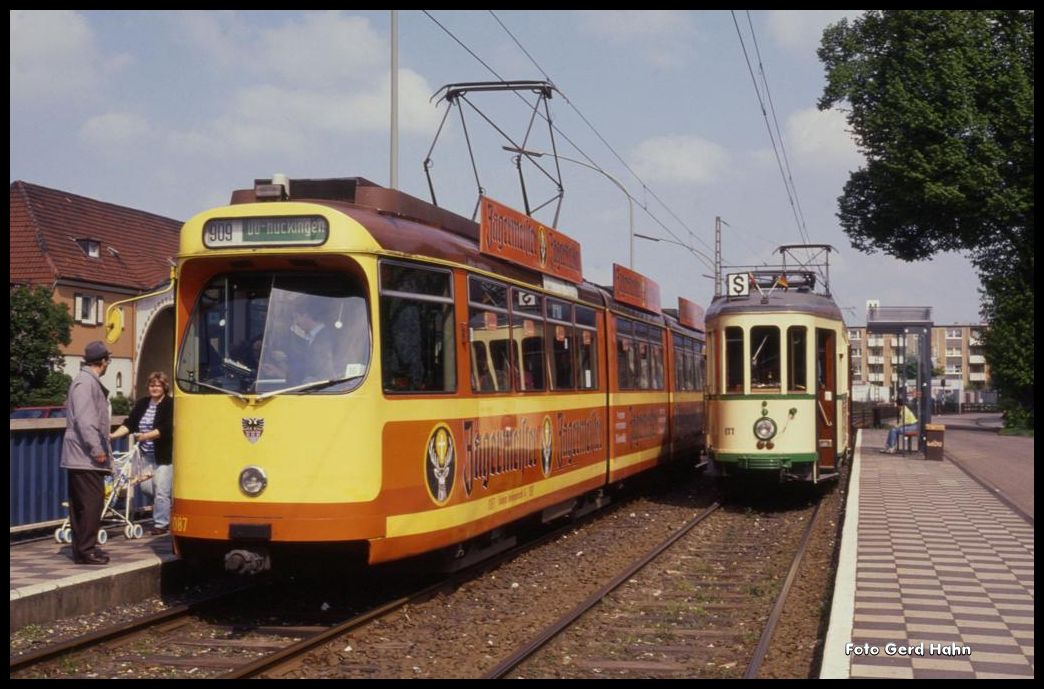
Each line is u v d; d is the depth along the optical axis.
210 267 9.73
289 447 9.25
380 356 9.48
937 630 8.66
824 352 19.81
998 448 37.72
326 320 9.54
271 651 8.50
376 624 9.29
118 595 9.99
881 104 40.00
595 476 16.14
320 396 9.30
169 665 8.02
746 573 12.56
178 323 9.76
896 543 13.62
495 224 12.30
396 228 10.12
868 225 44.62
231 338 9.66
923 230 43.47
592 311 16.34
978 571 11.50
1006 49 38.25
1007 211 37.88
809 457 18.81
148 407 12.59
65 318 42.72
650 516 18.16
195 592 10.82
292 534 9.16
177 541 9.66
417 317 10.16
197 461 9.46
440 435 10.37
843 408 22.08
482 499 11.35
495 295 12.07
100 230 57.22
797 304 19.09
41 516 12.21
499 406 11.94
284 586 11.09
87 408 10.33
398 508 9.59
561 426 14.34
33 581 9.38
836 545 14.67
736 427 18.98
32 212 53.69
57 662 7.88
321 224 9.45
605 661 8.25
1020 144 37.81
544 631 8.92
